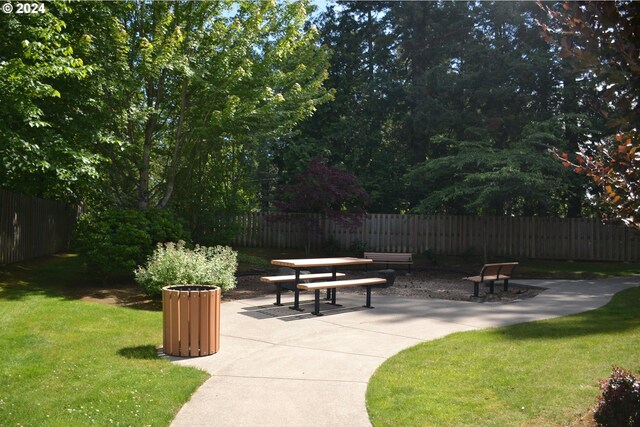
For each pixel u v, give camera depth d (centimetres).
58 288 1146
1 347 678
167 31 1313
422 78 2414
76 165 1095
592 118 2000
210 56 1348
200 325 679
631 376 450
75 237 1203
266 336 796
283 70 1675
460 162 1897
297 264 1008
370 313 993
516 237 2225
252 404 511
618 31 302
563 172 1864
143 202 1444
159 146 1571
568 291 1338
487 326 870
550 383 555
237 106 1341
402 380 575
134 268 1184
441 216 2269
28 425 450
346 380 583
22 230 1507
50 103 1170
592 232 2158
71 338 734
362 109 2700
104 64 1216
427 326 872
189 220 1602
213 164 1606
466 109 2386
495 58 2258
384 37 2733
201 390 552
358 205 2395
